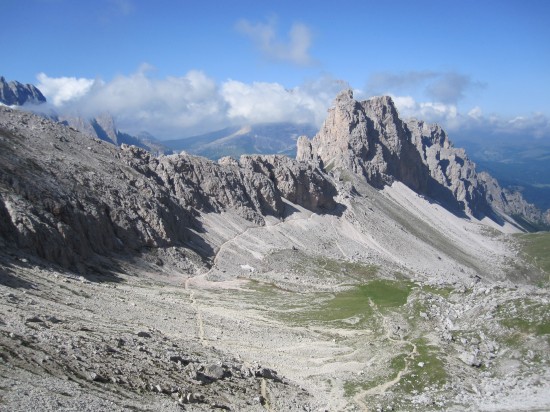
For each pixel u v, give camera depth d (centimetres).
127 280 12962
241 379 6419
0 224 10581
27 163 14212
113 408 4238
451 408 6022
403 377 7188
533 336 7344
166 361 6066
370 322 10819
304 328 10781
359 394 6775
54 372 4634
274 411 5694
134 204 17100
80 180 15775
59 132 19262
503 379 6650
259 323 10819
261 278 18062
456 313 9231
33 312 6309
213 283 16050
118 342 6100
